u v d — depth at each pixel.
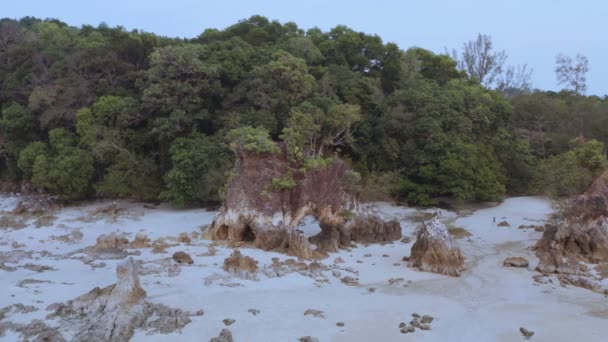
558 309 22.11
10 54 59.19
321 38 62.94
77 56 53.69
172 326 18.16
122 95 50.16
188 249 29.55
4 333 17.34
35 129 51.53
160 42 55.84
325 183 33.50
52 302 19.98
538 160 60.28
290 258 28.39
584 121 63.75
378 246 33.38
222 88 47.53
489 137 54.78
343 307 21.31
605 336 19.03
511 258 29.55
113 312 18.33
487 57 89.88
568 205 35.22
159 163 47.34
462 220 42.34
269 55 51.47
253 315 19.72
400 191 48.44
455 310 21.67
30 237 33.22
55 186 43.88
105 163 46.56
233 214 31.95
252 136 33.28
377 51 59.81
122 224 37.75
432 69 65.75
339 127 44.44
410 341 18.17
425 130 48.66
